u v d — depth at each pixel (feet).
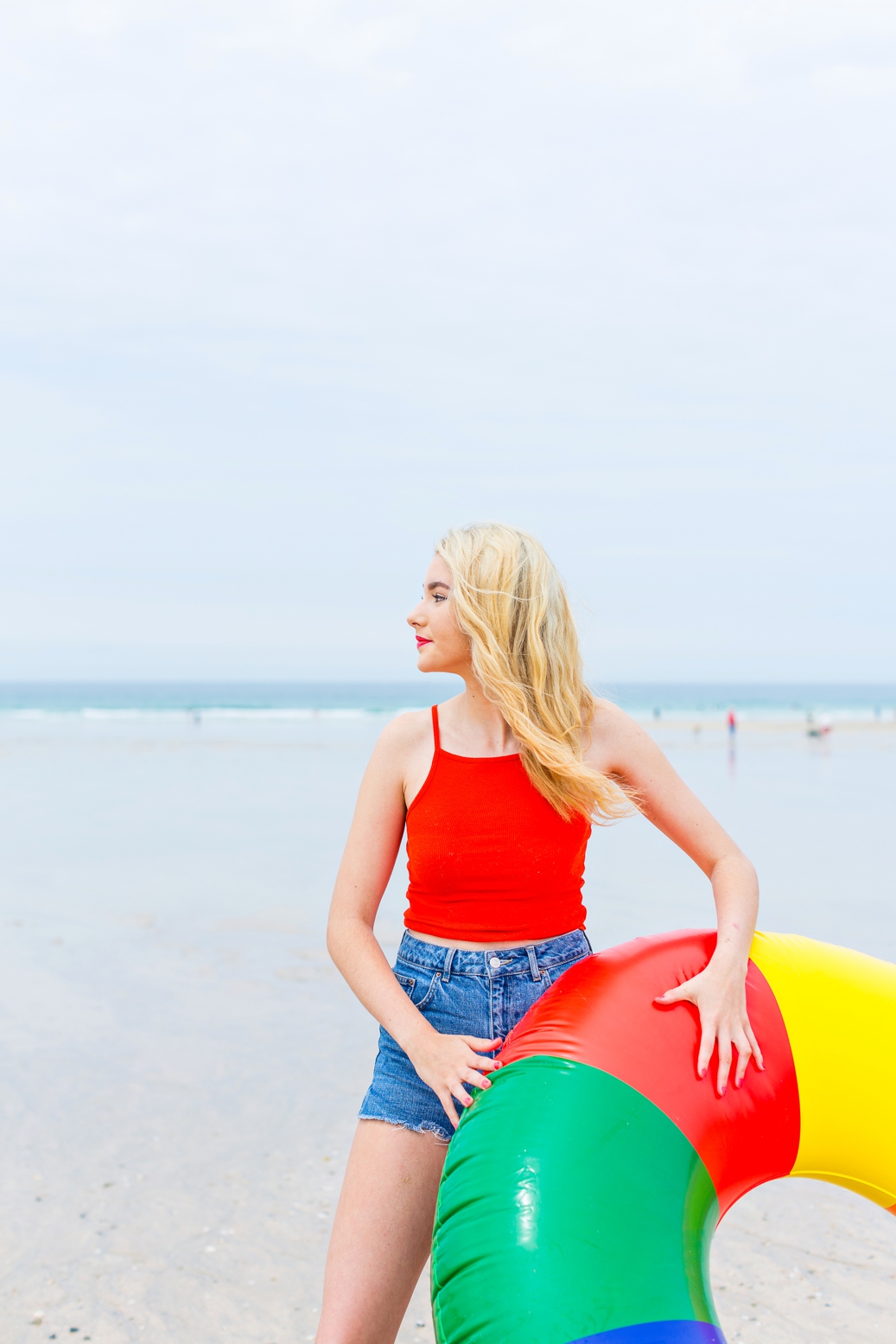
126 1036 15.57
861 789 46.16
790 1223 10.80
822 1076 6.37
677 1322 4.81
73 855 29.89
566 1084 5.58
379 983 6.54
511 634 6.65
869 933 20.26
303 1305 9.09
